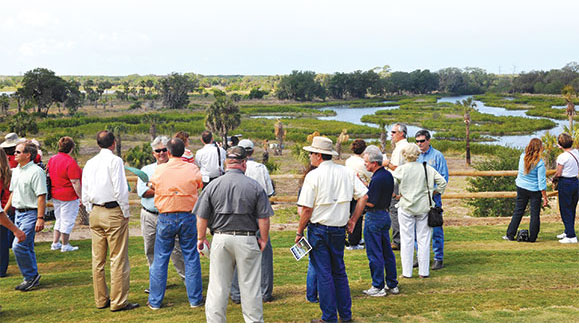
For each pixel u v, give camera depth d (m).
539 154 7.41
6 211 6.48
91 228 5.15
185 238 5.11
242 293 4.27
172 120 89.81
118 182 5.01
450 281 5.83
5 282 6.16
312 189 4.50
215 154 6.81
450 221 9.42
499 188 14.59
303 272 6.47
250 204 4.21
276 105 141.12
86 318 4.86
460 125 75.50
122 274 5.09
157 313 4.97
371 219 5.29
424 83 196.75
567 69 164.00
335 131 67.31
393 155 7.14
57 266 6.94
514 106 116.56
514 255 6.89
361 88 177.62
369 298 5.31
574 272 6.04
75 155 39.22
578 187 7.52
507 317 4.55
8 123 63.31
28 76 102.38
